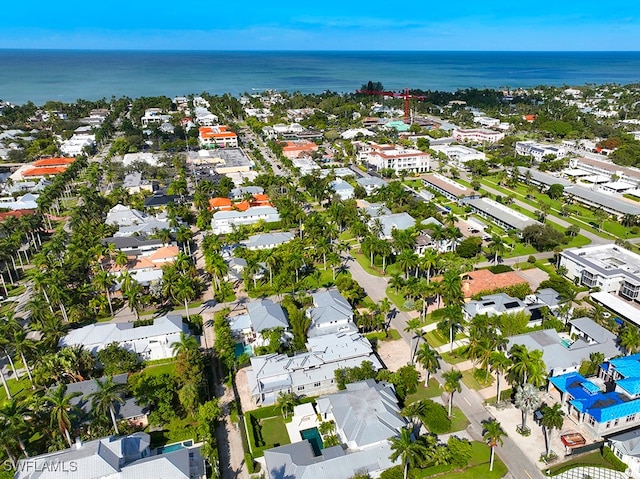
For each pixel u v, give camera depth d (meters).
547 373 109.38
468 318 134.38
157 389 104.44
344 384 107.62
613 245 173.75
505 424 99.75
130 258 171.88
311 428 99.62
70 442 90.69
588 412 96.19
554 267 172.62
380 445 88.69
